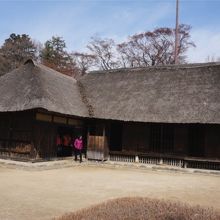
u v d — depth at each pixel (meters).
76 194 9.52
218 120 16.03
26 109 15.58
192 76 19.17
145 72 20.84
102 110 19.12
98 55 37.81
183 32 34.44
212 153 17.44
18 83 17.80
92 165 17.75
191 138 18.12
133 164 17.91
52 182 11.49
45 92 16.64
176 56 32.78
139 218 6.00
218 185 12.40
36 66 18.45
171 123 17.34
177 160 17.66
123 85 20.50
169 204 6.93
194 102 17.44
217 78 18.41
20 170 14.25
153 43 35.03
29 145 15.98
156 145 18.42
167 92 18.70
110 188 10.75
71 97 19.38
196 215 6.25
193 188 11.40
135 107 18.36
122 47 36.50
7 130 16.88
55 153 17.66
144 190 10.60
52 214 7.21
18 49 41.50
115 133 19.98
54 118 17.55
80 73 38.53
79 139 18.20
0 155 16.73
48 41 42.34
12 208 7.64
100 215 6.17
